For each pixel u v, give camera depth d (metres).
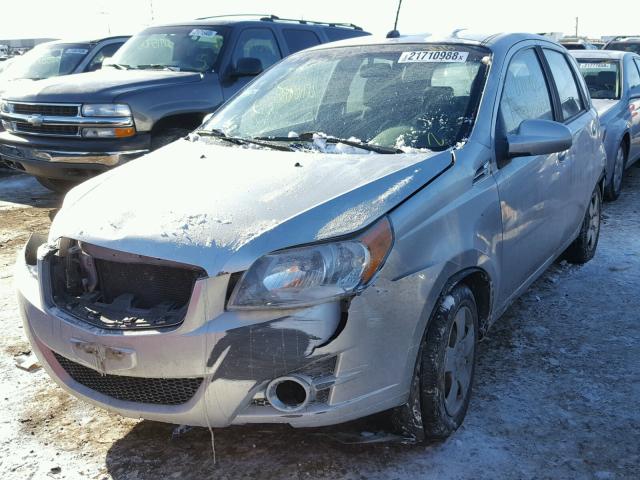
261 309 2.53
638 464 2.93
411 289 2.77
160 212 2.85
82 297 2.87
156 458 3.06
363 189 2.86
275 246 2.58
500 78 3.76
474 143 3.37
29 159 7.13
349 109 3.78
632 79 8.59
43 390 3.68
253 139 3.76
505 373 3.75
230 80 7.73
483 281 3.35
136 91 6.94
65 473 2.97
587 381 3.64
